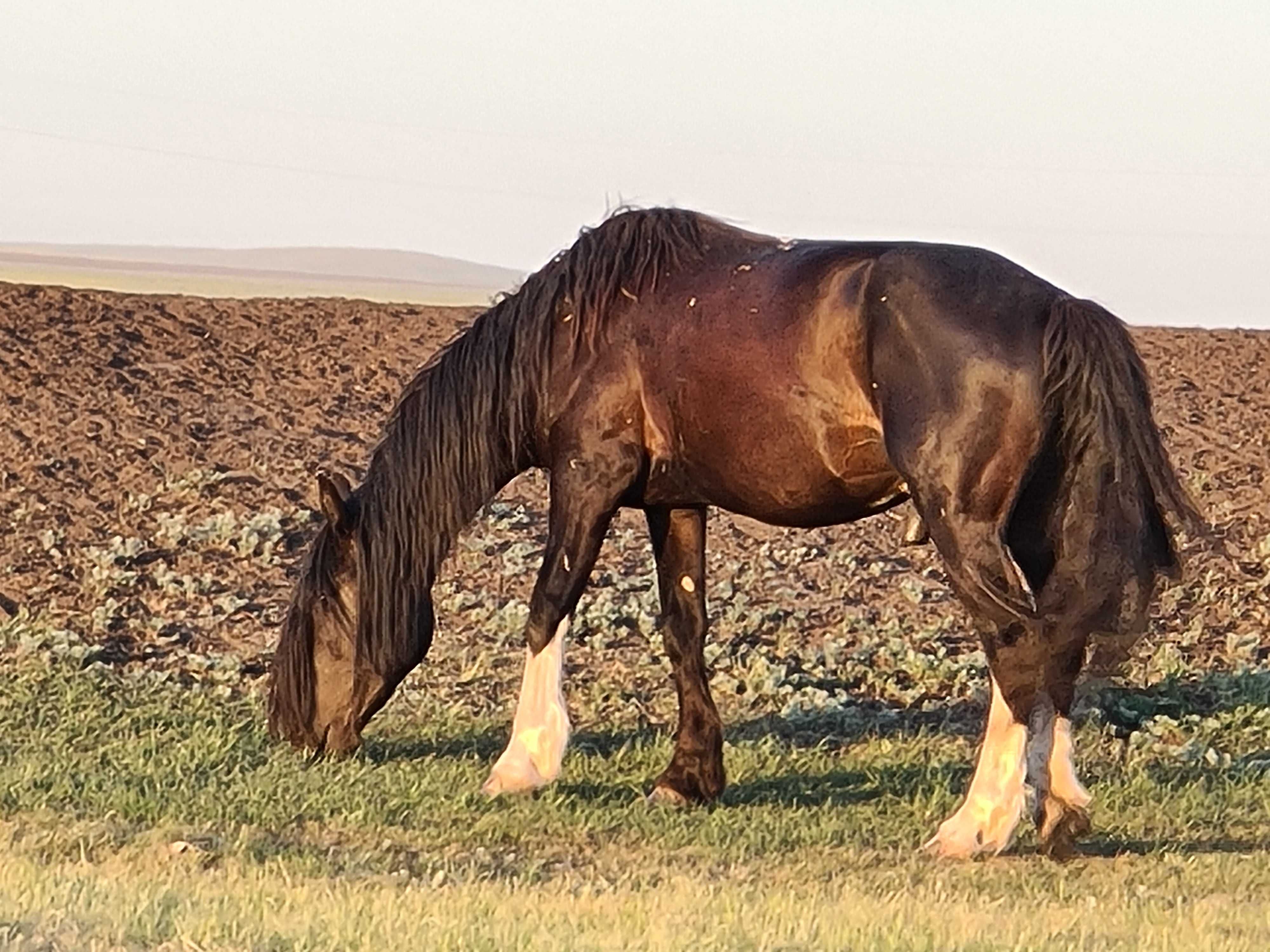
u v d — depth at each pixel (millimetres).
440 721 12102
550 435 10000
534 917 7043
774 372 9070
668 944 6551
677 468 9664
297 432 22672
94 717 11672
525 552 17375
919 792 10211
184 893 7344
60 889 7223
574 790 10250
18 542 16812
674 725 12211
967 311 8469
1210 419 24781
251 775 10109
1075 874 8445
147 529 17656
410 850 8867
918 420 8484
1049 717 8617
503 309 10156
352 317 31125
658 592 13969
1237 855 8898
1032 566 8711
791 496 9242
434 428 10219
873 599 16422
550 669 10094
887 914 7324
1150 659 14109
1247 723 12500
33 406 22531
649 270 9617
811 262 9156
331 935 6562
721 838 9188
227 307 31172
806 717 12375
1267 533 18875
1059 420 8383
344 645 10469
